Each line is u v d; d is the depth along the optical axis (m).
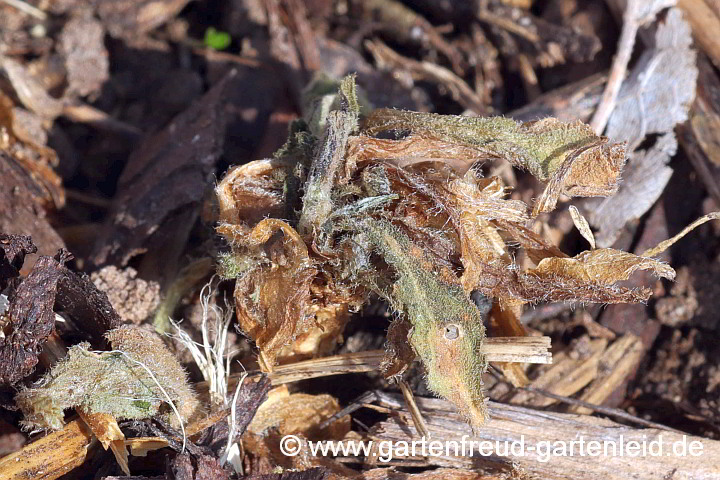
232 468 0.51
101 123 0.61
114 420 0.50
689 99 0.57
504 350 0.52
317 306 0.51
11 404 0.50
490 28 0.62
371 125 0.52
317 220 0.51
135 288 0.54
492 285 0.51
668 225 0.57
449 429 0.52
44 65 0.61
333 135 0.51
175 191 0.55
